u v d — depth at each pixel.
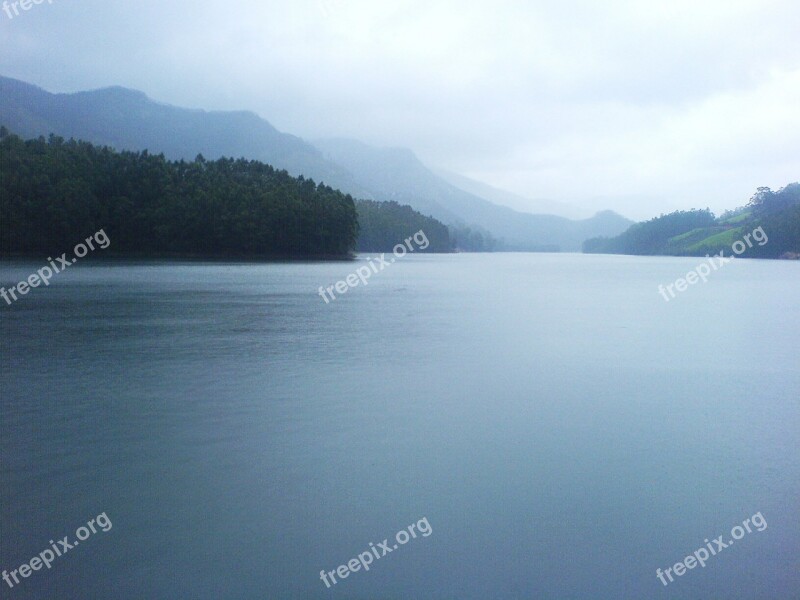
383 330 32.81
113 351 25.58
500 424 15.96
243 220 126.25
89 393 18.55
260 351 25.98
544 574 9.16
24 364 22.80
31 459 13.19
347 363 23.56
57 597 8.55
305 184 151.88
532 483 12.20
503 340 29.86
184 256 126.75
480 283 79.88
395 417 16.45
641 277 98.44
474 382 20.67
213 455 13.51
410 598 8.56
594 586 8.92
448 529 10.38
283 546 9.80
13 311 38.69
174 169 135.50
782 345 29.22
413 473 12.62
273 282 69.12
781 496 11.76
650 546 9.97
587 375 22.09
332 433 15.08
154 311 39.59
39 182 110.38
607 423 16.19
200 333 30.81
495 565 9.37
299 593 8.67
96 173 120.94
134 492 11.62
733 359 25.52
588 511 11.05
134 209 121.12
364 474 12.55
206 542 9.90
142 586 8.80
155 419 16.02
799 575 9.22
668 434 15.34
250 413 16.66
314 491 11.72
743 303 51.94
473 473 12.66
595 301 53.28
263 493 11.62
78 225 113.94
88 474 12.41
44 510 10.90
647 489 12.00
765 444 14.66
